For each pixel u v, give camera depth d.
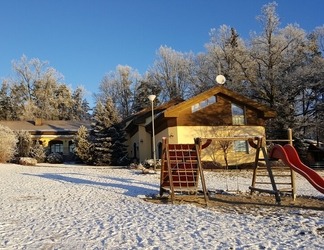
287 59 32.41
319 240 5.87
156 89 50.69
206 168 22.12
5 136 26.23
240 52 34.72
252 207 9.88
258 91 33.03
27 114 50.00
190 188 11.78
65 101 56.56
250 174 19.58
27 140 30.45
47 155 33.78
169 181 11.27
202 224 7.25
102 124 30.25
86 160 29.30
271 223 7.34
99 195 12.22
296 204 10.48
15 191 13.10
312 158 31.88
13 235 6.45
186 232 6.53
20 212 8.91
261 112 24.59
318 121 30.28
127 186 14.75
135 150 32.53
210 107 23.98
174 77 50.03
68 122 42.06
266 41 33.06
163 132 24.92
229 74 35.28
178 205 10.01
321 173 20.75
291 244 5.62
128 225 7.23
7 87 52.81
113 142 29.55
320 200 11.34
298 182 17.00
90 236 6.34
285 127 29.97
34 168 23.34
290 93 32.12
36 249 5.52
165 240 5.96
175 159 12.15
